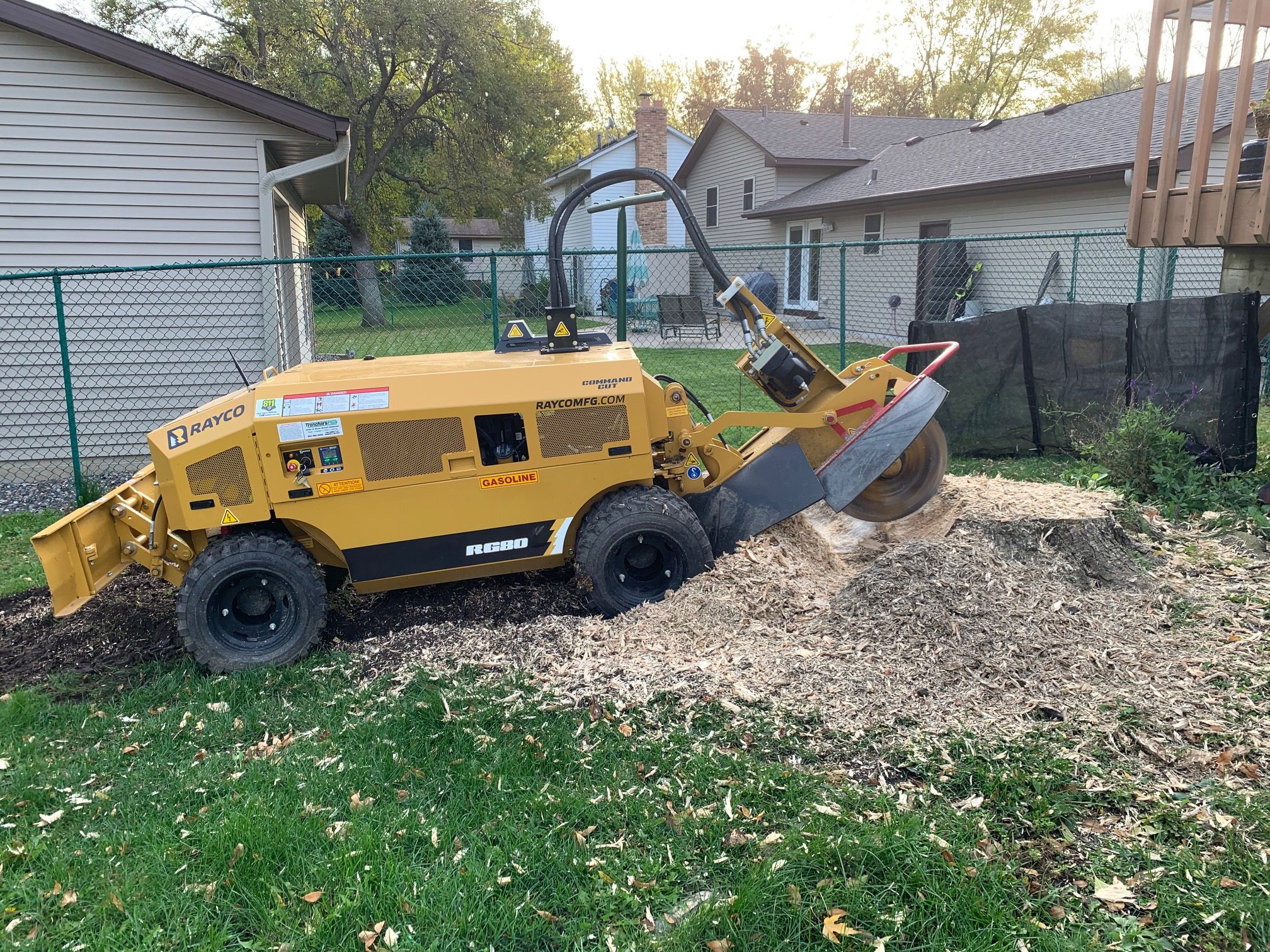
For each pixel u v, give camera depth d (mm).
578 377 4273
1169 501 5977
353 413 4035
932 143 20406
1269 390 10125
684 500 4652
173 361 9055
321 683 3934
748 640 4016
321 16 24781
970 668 3646
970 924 2365
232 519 4043
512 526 4277
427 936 2375
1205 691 3494
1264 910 2359
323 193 13430
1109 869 2576
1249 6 5609
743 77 54625
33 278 7043
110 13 25859
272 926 2434
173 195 8773
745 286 4816
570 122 31141
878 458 4656
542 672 3855
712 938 2344
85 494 7371
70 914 2527
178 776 3203
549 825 2857
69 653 4445
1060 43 40438
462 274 13758
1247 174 6586
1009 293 15922
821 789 2988
